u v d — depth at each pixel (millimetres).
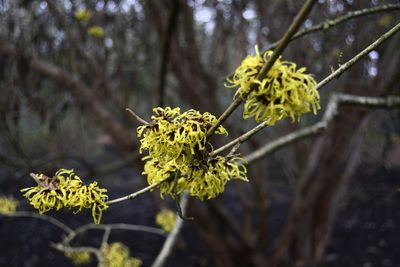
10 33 2793
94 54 3260
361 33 2736
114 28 3133
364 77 2939
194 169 650
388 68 2504
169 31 2156
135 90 3770
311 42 3000
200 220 3312
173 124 599
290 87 539
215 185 653
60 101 3236
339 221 5336
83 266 4047
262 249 3568
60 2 2859
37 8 2758
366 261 4195
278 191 6324
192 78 3094
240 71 581
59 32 2951
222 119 588
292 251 3365
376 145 3924
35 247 4645
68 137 4430
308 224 3268
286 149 3654
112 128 3117
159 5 2693
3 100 2752
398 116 2898
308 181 3104
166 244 1806
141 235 5066
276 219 5406
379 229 5039
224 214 3352
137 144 3148
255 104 568
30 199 643
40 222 5457
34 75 2891
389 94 2533
